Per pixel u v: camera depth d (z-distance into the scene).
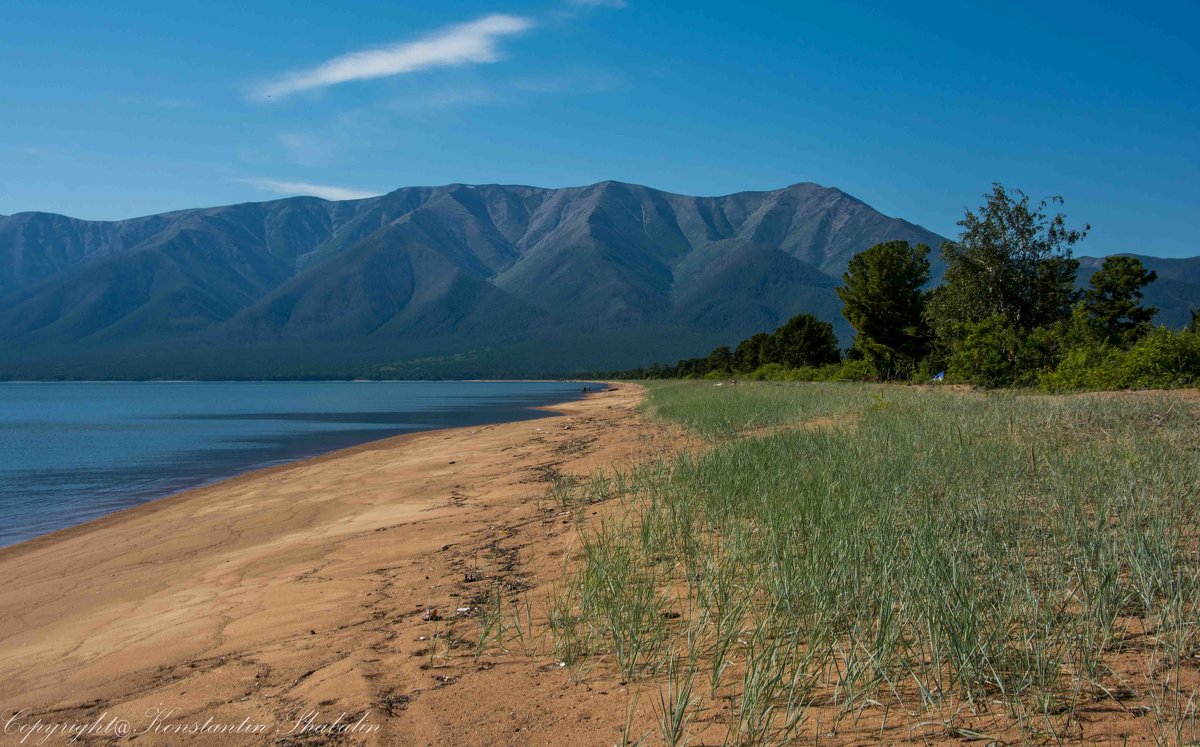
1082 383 20.92
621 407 44.28
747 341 89.94
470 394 117.44
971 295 35.09
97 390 169.62
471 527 9.76
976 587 4.62
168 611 7.16
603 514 9.16
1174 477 7.05
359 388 179.38
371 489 14.95
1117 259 44.94
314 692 4.54
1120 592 4.54
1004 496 6.76
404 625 5.75
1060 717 3.31
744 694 3.60
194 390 167.00
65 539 13.09
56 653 6.24
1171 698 3.34
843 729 3.42
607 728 3.67
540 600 6.05
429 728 3.91
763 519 7.03
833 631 4.52
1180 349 19.78
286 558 9.03
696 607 5.29
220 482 19.45
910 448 10.16
